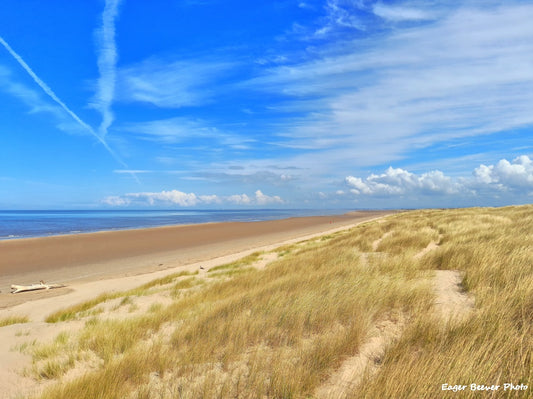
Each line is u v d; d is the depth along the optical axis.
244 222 83.00
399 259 9.84
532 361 3.23
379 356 4.21
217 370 4.43
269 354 4.57
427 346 4.00
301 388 3.56
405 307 5.64
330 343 4.40
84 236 42.44
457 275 7.70
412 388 3.14
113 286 16.23
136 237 42.34
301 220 93.56
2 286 17.25
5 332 8.06
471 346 3.73
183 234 47.84
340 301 6.07
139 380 4.48
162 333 6.72
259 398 3.59
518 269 6.55
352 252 13.80
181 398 3.79
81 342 6.60
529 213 25.58
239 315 6.38
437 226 22.14
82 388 4.30
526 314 4.45
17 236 44.22
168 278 16.53
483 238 12.27
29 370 5.52
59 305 12.61
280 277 10.80
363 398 3.24
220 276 15.86
